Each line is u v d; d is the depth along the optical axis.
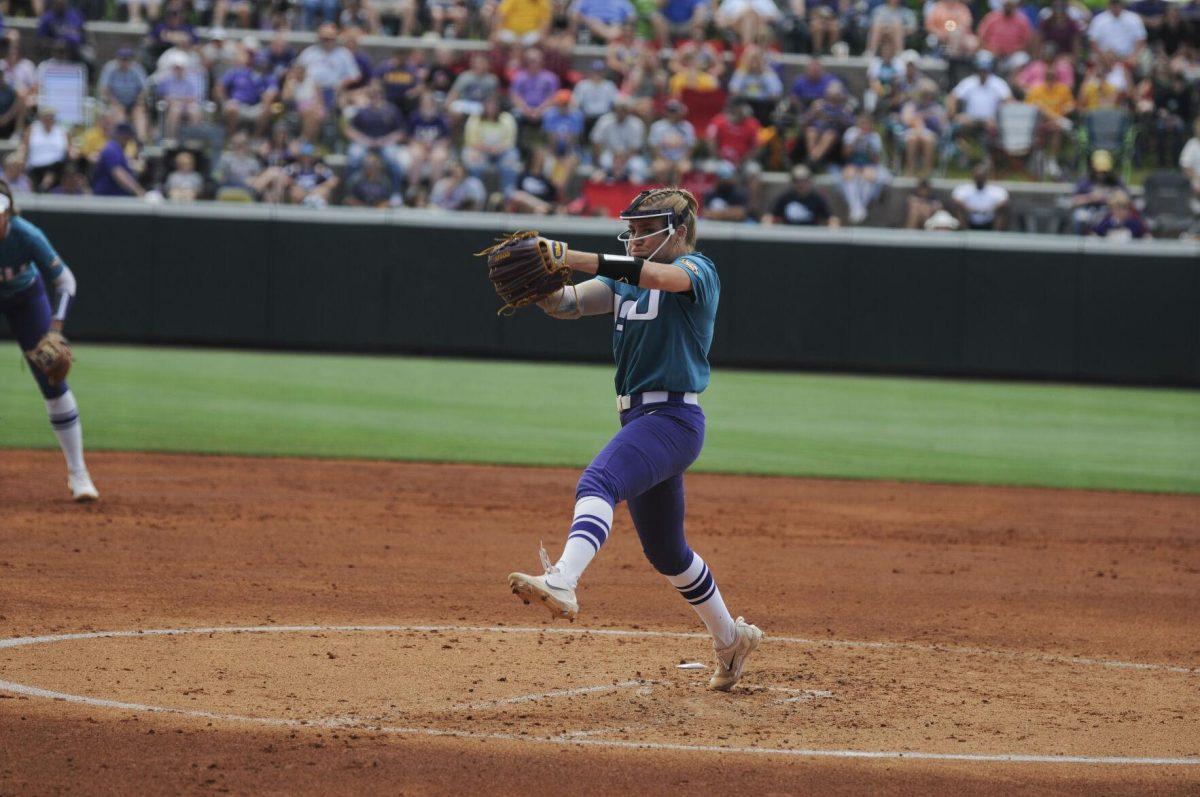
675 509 20.36
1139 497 46.94
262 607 26.86
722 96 91.06
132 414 56.78
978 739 19.28
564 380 74.06
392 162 86.50
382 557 32.78
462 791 16.09
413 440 53.19
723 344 83.69
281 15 98.50
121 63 89.88
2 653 22.30
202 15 101.19
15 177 84.12
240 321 82.88
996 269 82.75
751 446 55.22
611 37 98.19
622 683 21.83
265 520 37.09
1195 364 82.44
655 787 16.53
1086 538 39.25
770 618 27.75
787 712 20.47
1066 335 82.75
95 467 44.91
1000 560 35.50
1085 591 31.70
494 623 26.23
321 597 28.06
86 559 30.78
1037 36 99.50
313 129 89.81
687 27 99.81
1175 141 95.62
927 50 101.06
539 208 85.44
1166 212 89.25
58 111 91.31
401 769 16.84
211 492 41.22
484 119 87.88
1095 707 21.30
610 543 35.91
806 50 100.94
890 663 24.03
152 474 44.03
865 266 83.06
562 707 20.22
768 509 42.38
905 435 59.88
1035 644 26.06
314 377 71.12
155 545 32.91
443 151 87.12
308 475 45.22
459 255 83.19
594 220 82.06
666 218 19.56
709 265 19.58
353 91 92.44
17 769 16.34
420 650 23.67
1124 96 95.50
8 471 43.25
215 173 87.62
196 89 90.00
